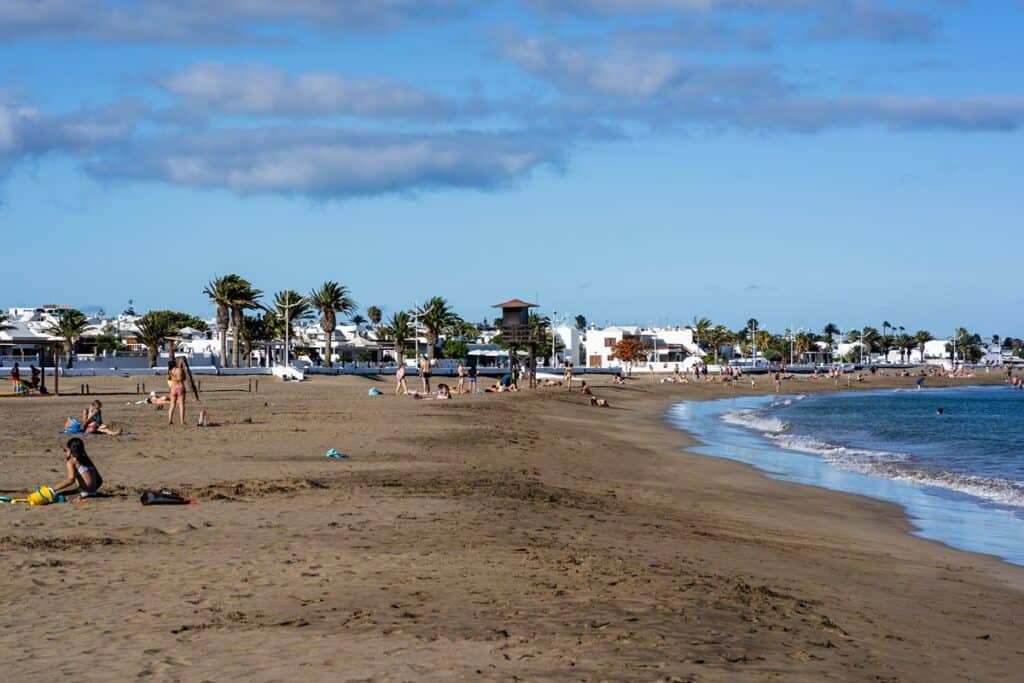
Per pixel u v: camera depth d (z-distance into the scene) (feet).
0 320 459.32
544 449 130.11
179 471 85.51
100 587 41.65
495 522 62.03
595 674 30.50
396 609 38.52
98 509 62.69
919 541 75.36
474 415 184.03
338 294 501.97
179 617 36.86
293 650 32.53
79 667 30.53
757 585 48.65
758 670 32.24
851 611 45.39
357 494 72.84
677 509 82.58
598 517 70.13
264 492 72.49
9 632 34.63
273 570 45.42
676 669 31.45
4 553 48.26
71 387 278.46
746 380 609.42
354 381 357.61
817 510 89.97
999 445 180.65
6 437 117.08
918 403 395.75
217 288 433.48
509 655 32.30
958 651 39.73
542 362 653.30
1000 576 61.67
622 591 43.24
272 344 540.52
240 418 158.61
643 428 201.87
